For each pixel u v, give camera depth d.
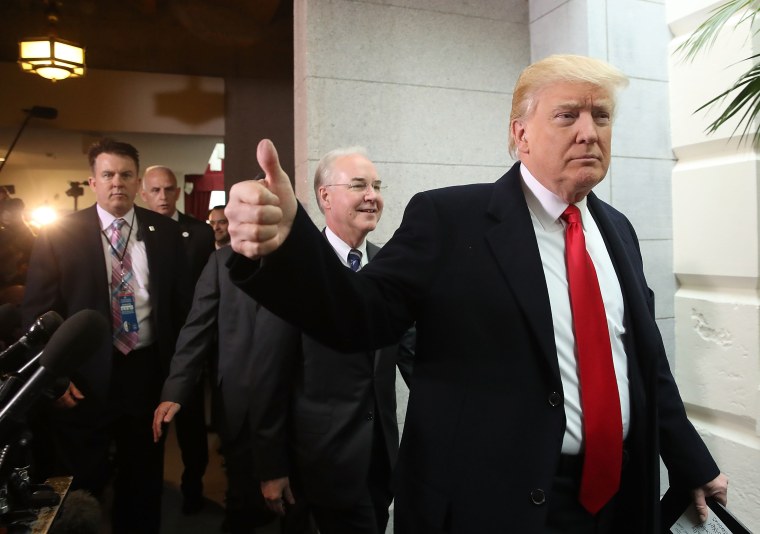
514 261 0.98
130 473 2.28
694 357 2.34
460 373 0.98
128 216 2.33
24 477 1.11
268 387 1.66
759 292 2.10
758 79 1.54
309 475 1.67
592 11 2.41
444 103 2.75
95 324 1.04
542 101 1.02
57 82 5.59
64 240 2.17
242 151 5.88
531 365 0.96
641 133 2.43
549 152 1.01
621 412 1.02
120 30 5.67
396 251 0.98
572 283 1.02
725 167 2.20
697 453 1.21
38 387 0.96
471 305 0.98
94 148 2.30
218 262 2.16
